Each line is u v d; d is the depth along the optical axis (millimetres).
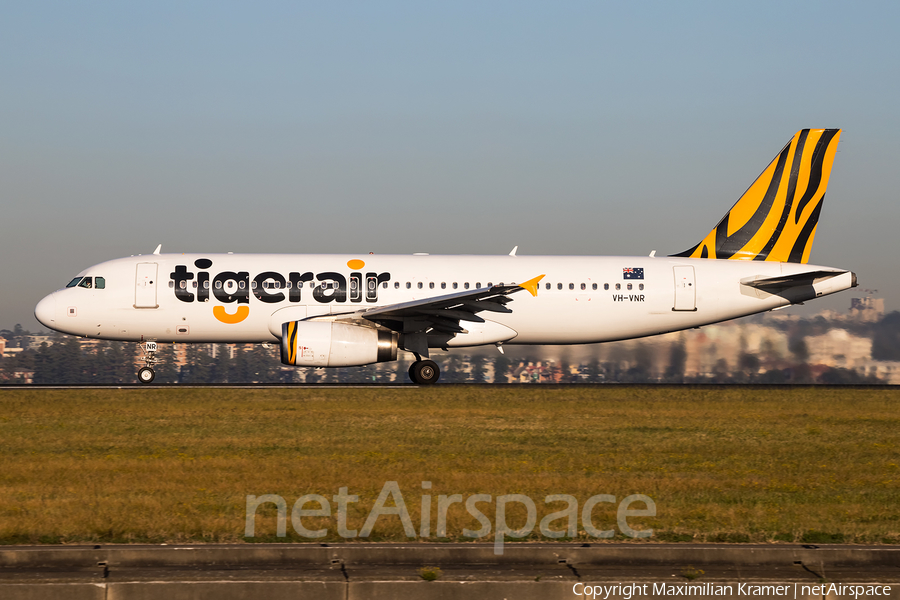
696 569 31297
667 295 104312
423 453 53875
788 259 109062
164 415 71188
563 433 64312
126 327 99250
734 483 46125
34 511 37281
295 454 52781
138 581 28000
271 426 65438
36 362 166500
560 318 103375
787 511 39719
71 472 46438
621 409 79625
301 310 98688
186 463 49344
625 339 107250
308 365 93375
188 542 33281
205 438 59281
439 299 92250
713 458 54344
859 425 71812
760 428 69062
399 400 82688
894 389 100625
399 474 46406
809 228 109188
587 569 31078
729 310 105812
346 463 49781
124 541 33500
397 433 62688
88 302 98500
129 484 43344
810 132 109062
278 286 99125
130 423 66438
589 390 93125
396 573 29688
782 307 107250
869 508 40469
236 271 99500
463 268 102125
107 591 27828
